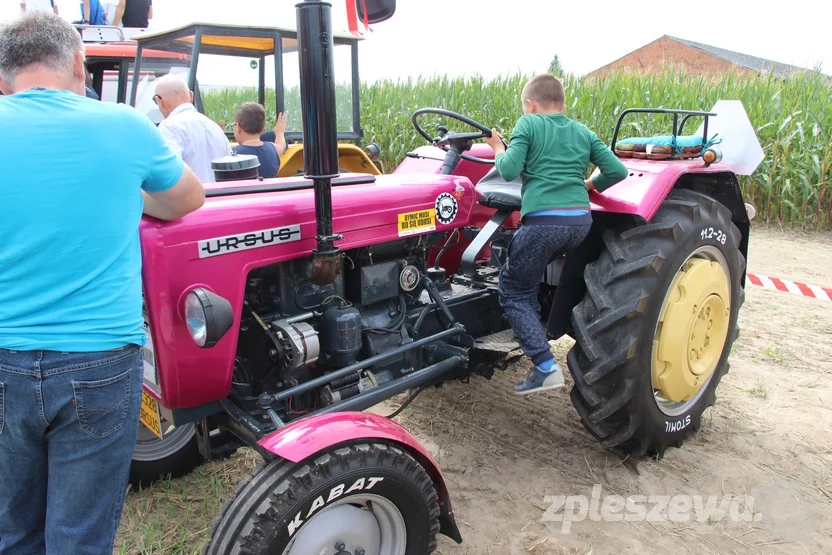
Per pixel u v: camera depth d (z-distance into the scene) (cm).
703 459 299
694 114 310
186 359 196
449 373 287
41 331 151
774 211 836
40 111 150
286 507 174
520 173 265
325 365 241
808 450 305
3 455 161
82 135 150
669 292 277
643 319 263
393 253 260
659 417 285
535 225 260
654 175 282
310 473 177
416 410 348
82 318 153
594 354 268
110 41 637
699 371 295
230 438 256
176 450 283
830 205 803
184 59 489
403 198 251
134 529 253
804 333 447
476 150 369
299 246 217
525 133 259
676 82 927
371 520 201
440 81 1071
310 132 193
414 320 268
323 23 185
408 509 199
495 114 977
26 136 146
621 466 295
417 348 268
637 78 947
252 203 207
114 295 158
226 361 205
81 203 150
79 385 153
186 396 202
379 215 242
